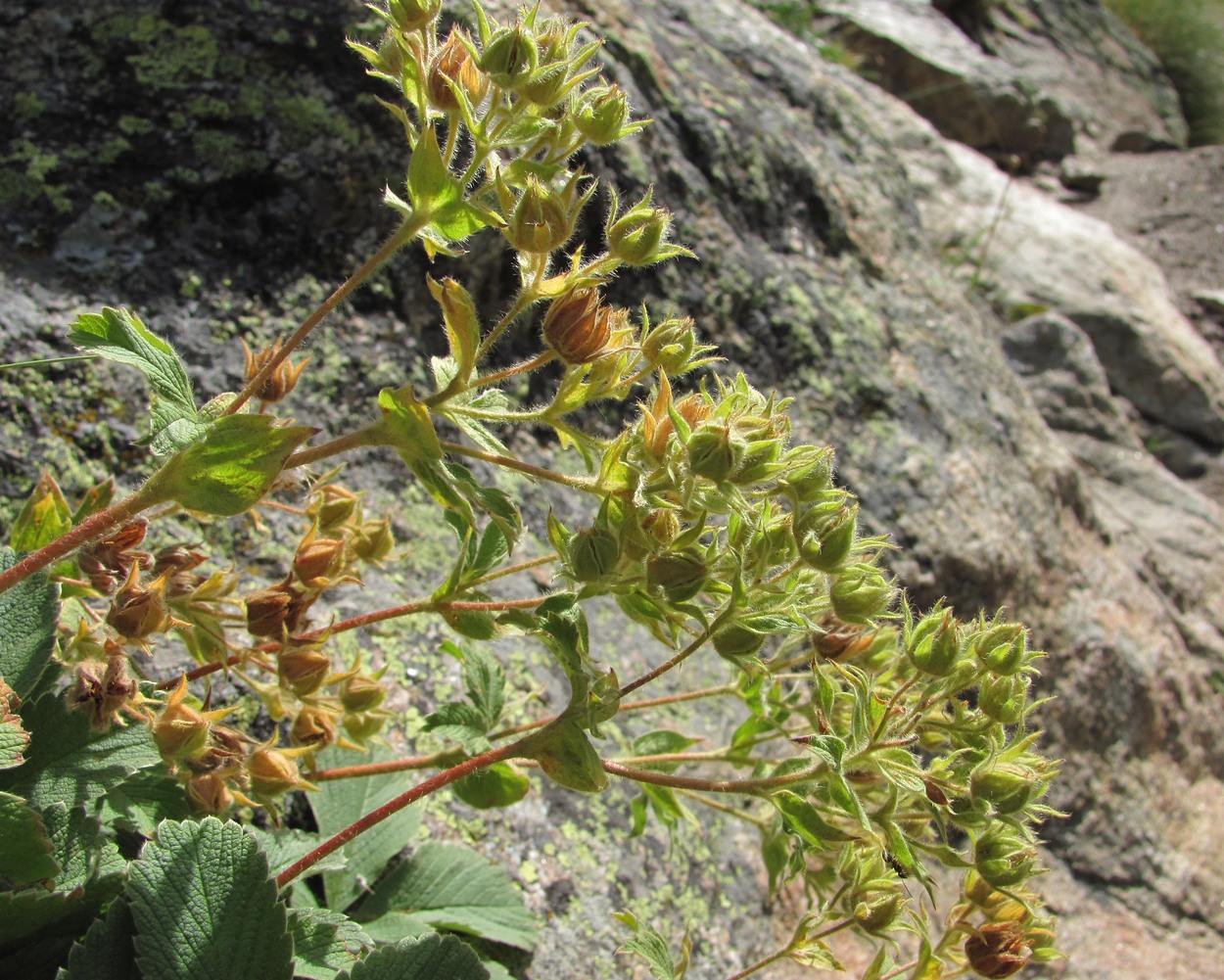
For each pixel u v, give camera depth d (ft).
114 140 0.92
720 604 0.58
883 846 0.59
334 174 0.99
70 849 0.53
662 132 1.30
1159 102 4.10
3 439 0.78
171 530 0.81
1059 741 1.39
